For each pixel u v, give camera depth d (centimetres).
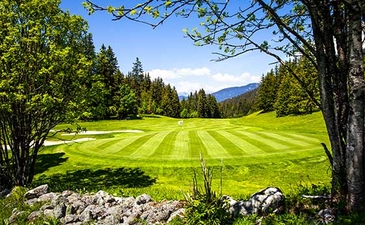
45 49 1792
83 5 468
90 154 2725
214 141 3081
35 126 1811
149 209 862
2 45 1549
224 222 686
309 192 842
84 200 980
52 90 1773
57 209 923
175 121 8212
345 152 623
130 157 2561
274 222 651
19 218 942
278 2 712
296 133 3569
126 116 8306
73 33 1903
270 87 9525
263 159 2328
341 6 616
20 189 1167
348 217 558
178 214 786
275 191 741
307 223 625
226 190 1748
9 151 2669
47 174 2294
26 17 1712
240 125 6184
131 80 11456
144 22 486
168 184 1945
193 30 654
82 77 1883
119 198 977
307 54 716
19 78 1667
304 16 753
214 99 15575
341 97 628
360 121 567
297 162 2248
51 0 1764
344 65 618
